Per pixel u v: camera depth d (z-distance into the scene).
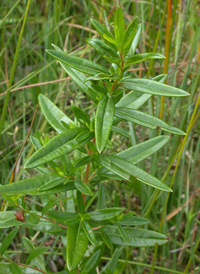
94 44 0.25
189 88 0.57
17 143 0.57
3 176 0.54
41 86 0.64
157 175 0.56
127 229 0.33
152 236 0.32
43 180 0.27
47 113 0.30
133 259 0.53
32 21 0.73
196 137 0.60
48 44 0.63
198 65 0.57
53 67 0.62
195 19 0.58
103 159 0.27
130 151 0.30
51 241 0.50
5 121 0.62
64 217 0.29
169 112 0.58
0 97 0.55
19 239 0.52
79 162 0.27
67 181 0.28
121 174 0.27
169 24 0.43
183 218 0.56
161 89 0.25
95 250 0.34
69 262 0.26
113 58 0.24
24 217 0.30
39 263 0.34
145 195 0.52
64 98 0.61
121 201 0.56
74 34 0.76
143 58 0.25
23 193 0.26
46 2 0.74
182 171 0.48
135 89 0.25
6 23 0.64
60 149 0.25
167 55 0.45
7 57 0.64
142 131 0.53
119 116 0.27
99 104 0.25
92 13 0.71
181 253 0.51
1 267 0.32
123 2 0.68
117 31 0.23
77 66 0.25
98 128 0.24
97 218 0.29
